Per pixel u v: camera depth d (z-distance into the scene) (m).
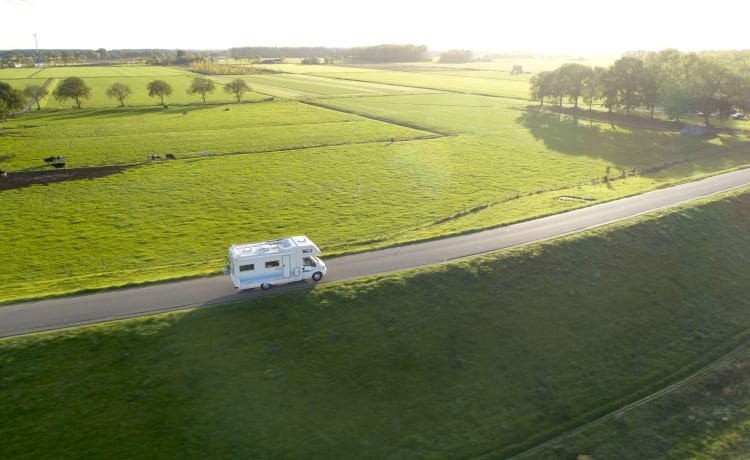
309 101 186.75
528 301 43.91
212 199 75.00
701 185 73.56
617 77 143.25
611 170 89.25
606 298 46.12
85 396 31.08
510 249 49.44
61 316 37.16
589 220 58.53
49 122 141.25
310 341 36.78
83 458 28.44
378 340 37.88
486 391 36.25
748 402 37.28
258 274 40.62
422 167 93.56
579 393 37.25
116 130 129.00
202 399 32.03
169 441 29.88
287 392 33.41
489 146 112.00
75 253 55.19
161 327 35.88
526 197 73.44
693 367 40.69
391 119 147.88
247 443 30.55
